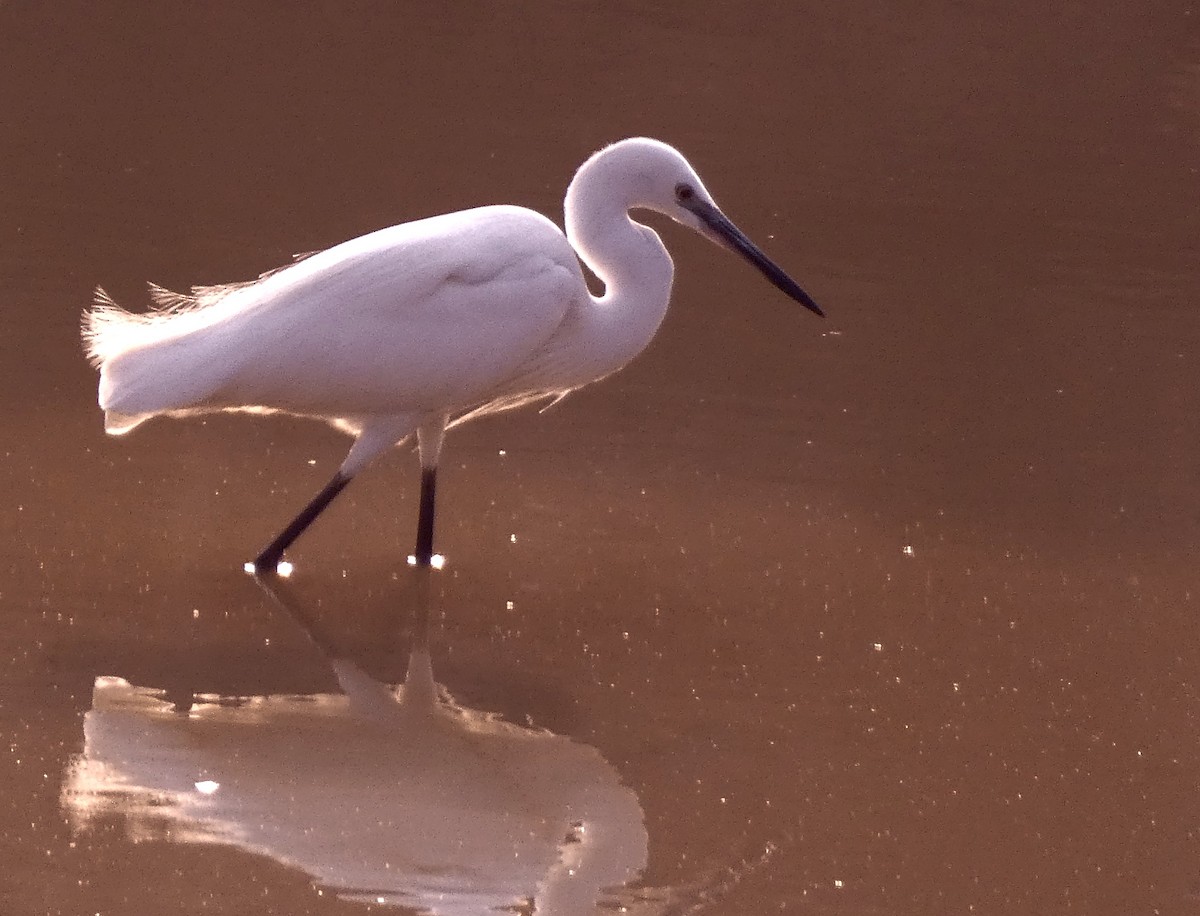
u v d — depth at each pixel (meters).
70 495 11.38
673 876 7.74
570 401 13.89
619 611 10.66
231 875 7.38
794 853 8.03
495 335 10.44
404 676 9.59
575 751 8.88
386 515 11.82
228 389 10.14
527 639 10.20
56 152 17.59
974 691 9.94
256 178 17.59
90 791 8.00
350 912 7.18
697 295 16.09
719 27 23.72
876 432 13.84
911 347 15.52
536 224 10.74
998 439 13.95
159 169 17.52
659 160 10.92
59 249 15.33
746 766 8.84
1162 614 11.20
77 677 9.15
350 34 21.86
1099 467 13.61
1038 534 12.35
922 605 11.08
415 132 19.20
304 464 12.38
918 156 20.42
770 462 13.16
